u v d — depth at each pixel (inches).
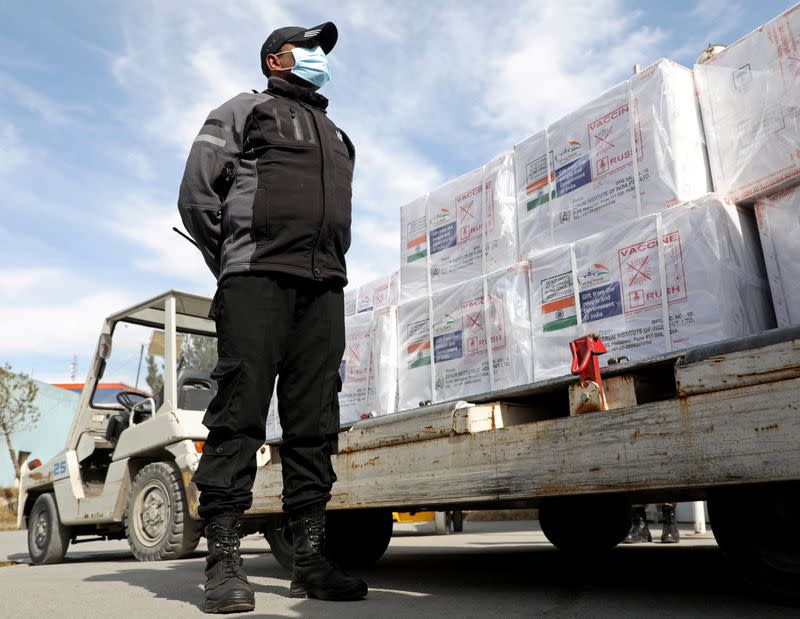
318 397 89.1
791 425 57.9
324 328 88.9
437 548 190.2
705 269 91.3
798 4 90.4
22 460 852.0
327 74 97.0
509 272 121.8
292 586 87.0
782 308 90.1
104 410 243.6
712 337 89.3
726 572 105.3
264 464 126.5
